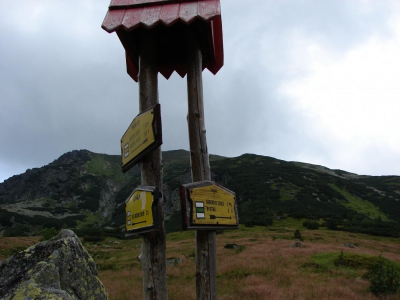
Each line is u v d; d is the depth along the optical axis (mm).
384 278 10406
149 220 2904
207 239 3467
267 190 78562
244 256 19453
